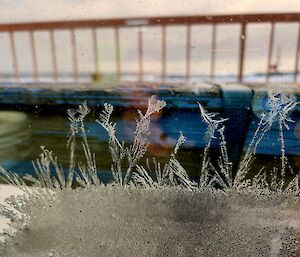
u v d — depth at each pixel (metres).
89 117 0.12
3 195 0.11
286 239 0.09
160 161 0.11
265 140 0.11
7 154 0.12
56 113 0.12
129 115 0.12
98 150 0.12
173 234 0.10
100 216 0.10
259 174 0.11
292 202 0.10
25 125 0.12
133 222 0.10
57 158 0.12
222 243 0.09
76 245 0.09
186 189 0.11
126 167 0.11
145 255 0.09
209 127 0.11
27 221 0.10
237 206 0.10
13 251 0.09
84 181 0.11
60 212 0.10
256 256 0.09
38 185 0.11
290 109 0.11
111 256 0.09
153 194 0.11
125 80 0.14
